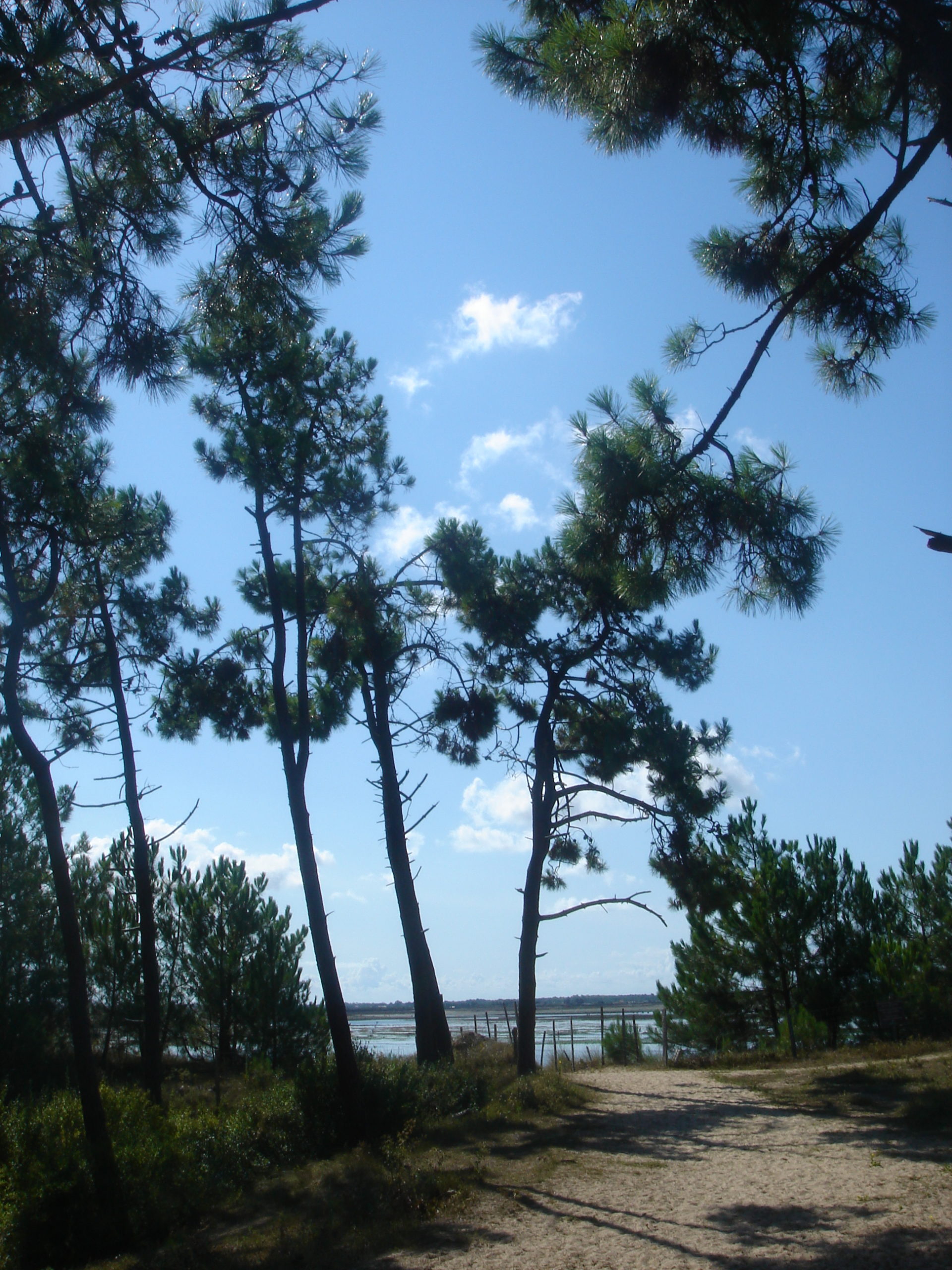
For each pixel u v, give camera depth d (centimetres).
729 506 633
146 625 1641
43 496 926
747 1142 1178
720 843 1842
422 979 1825
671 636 1873
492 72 697
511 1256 708
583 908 1892
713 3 589
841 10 614
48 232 747
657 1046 2889
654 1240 731
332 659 1752
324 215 760
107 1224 927
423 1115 1347
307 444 1361
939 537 487
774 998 2597
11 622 1074
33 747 1036
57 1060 1980
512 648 1902
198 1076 2053
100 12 638
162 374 798
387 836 1875
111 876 2248
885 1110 1358
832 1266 623
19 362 779
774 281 695
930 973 2384
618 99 632
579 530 673
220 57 686
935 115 656
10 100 638
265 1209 984
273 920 2264
